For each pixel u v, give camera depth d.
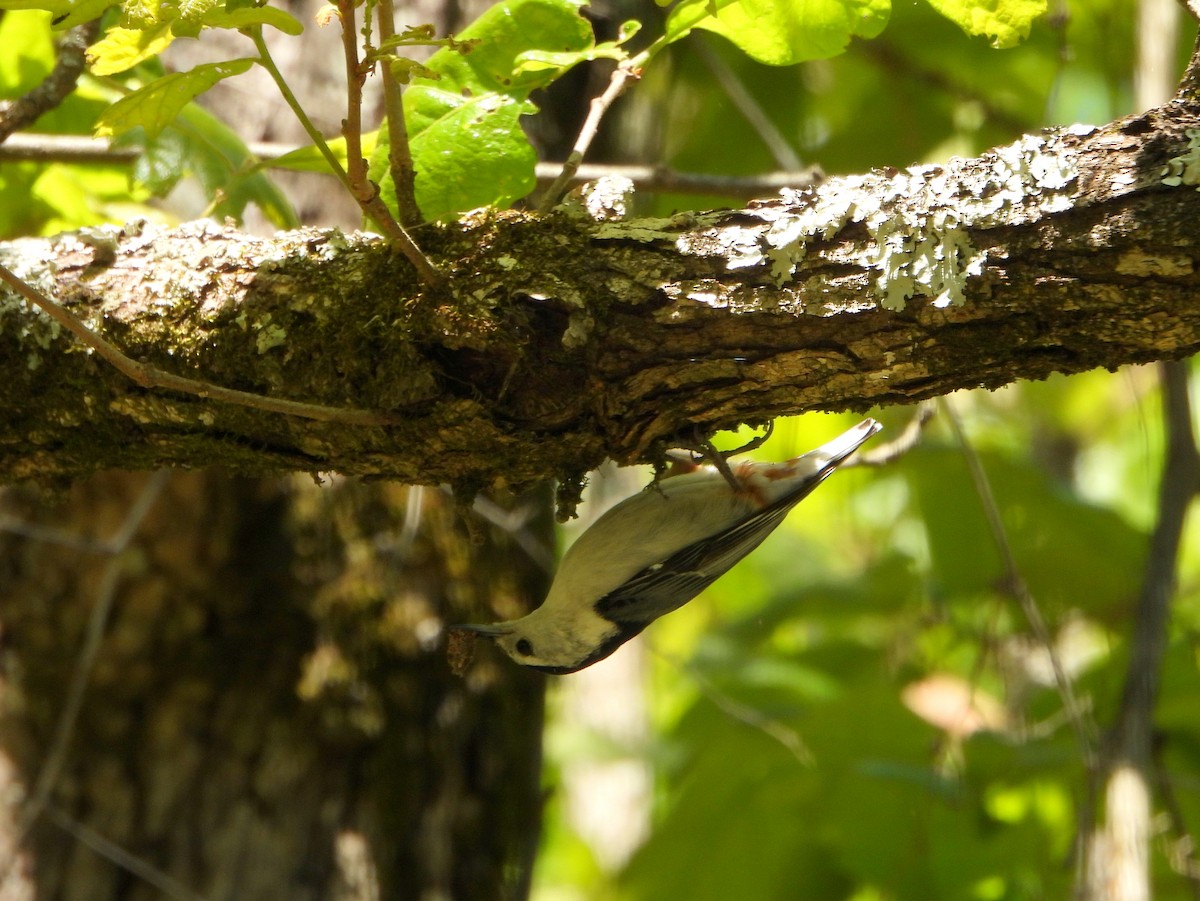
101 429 6.26
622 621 8.73
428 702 10.11
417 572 10.15
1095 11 14.06
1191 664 11.14
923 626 13.30
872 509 17.77
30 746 9.78
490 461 5.93
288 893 9.58
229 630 9.95
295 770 9.79
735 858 11.68
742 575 20.34
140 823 9.62
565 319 5.49
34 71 9.00
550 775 15.80
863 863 11.01
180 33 5.12
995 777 11.10
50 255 6.29
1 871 9.45
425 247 5.72
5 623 9.96
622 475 18.73
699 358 5.47
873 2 6.33
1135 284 4.88
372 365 5.66
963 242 5.10
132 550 10.00
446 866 10.02
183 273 6.06
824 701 12.28
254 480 10.11
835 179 5.49
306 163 7.02
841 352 5.34
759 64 14.57
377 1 5.04
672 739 13.56
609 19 12.34
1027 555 13.02
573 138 12.16
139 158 8.10
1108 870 9.22
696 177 9.92
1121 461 20.09
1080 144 5.07
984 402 17.23
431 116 6.21
